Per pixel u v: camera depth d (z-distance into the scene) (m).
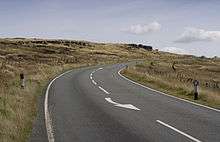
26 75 29.72
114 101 17.95
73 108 15.32
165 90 24.41
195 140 9.98
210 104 18.12
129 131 11.00
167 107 16.38
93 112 14.41
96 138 10.03
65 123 12.06
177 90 24.50
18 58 61.44
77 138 10.00
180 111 15.28
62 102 17.09
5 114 12.13
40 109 14.89
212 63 102.44
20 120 11.73
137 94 21.41
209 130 11.38
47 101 17.31
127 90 23.55
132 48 183.25
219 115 14.50
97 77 34.66
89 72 42.25
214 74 61.59
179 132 10.97
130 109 15.48
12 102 14.58
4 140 9.04
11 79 25.19
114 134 10.55
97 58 92.88
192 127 11.82
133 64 69.31
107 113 14.27
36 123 11.98
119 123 12.25
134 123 12.30
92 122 12.32
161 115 14.10
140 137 10.23
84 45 156.88
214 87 31.94
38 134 10.40
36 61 57.84
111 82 29.47
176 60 107.38
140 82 30.11
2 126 10.34
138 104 17.14
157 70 53.50
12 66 38.38
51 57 74.88
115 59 96.38
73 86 25.22
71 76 35.06
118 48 172.75
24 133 10.45
